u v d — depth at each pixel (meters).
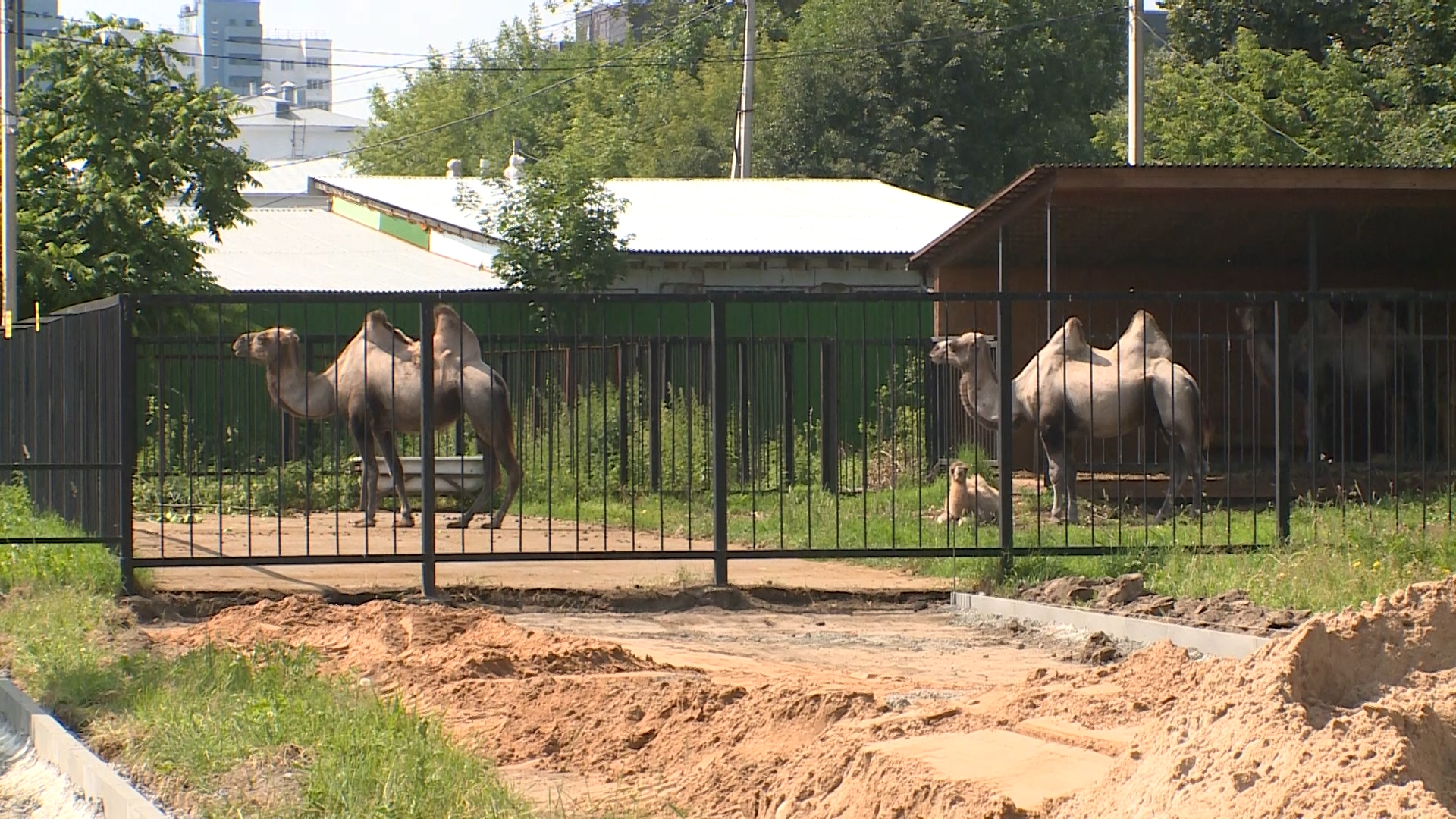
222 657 8.73
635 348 21.20
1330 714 4.87
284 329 18.09
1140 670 7.84
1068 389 16.81
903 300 13.19
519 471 17.73
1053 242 19.19
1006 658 10.41
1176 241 22.22
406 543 16.38
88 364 13.77
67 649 9.42
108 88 27.44
